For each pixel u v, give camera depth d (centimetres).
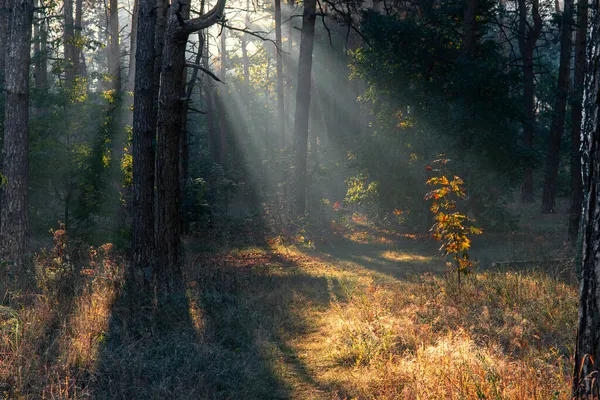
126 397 543
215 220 2283
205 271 1152
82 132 1574
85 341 649
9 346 615
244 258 1608
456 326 725
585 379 369
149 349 678
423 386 513
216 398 557
